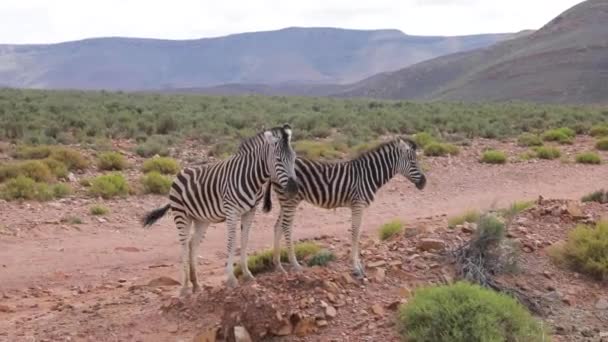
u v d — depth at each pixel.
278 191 10.07
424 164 25.89
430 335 7.99
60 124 33.50
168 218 17.70
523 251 10.78
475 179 23.55
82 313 9.96
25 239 15.08
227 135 34.00
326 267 10.20
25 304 11.05
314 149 27.83
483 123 41.44
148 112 41.38
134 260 13.95
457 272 9.90
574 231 10.85
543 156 28.31
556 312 9.27
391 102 71.50
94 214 17.44
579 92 160.88
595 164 26.67
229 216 9.41
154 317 9.36
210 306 9.20
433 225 13.41
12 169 20.55
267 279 9.42
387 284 9.55
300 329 8.45
